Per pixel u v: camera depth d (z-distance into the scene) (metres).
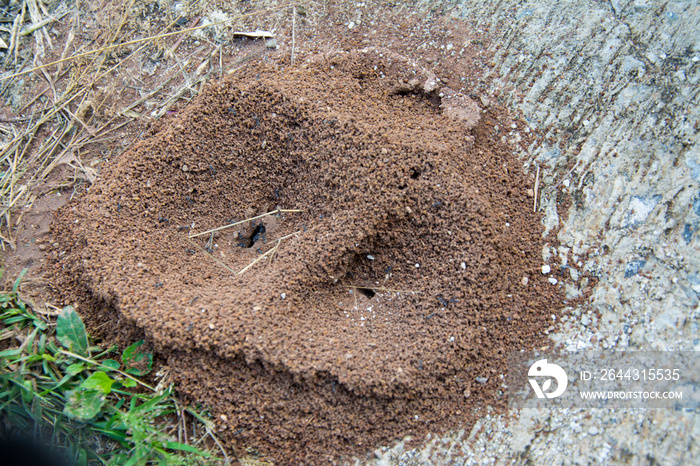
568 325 0.29
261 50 0.34
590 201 0.30
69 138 0.33
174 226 0.31
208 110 0.31
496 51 0.33
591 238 0.30
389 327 0.28
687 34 0.31
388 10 0.35
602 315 0.28
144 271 0.29
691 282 0.28
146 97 0.34
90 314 0.30
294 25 0.34
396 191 0.28
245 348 0.27
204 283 0.29
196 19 0.35
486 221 0.28
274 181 0.31
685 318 0.27
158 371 0.28
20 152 0.33
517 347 0.28
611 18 0.32
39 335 0.30
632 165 0.30
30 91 0.34
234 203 0.31
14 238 0.31
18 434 0.28
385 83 0.32
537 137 0.31
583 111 0.31
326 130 0.29
